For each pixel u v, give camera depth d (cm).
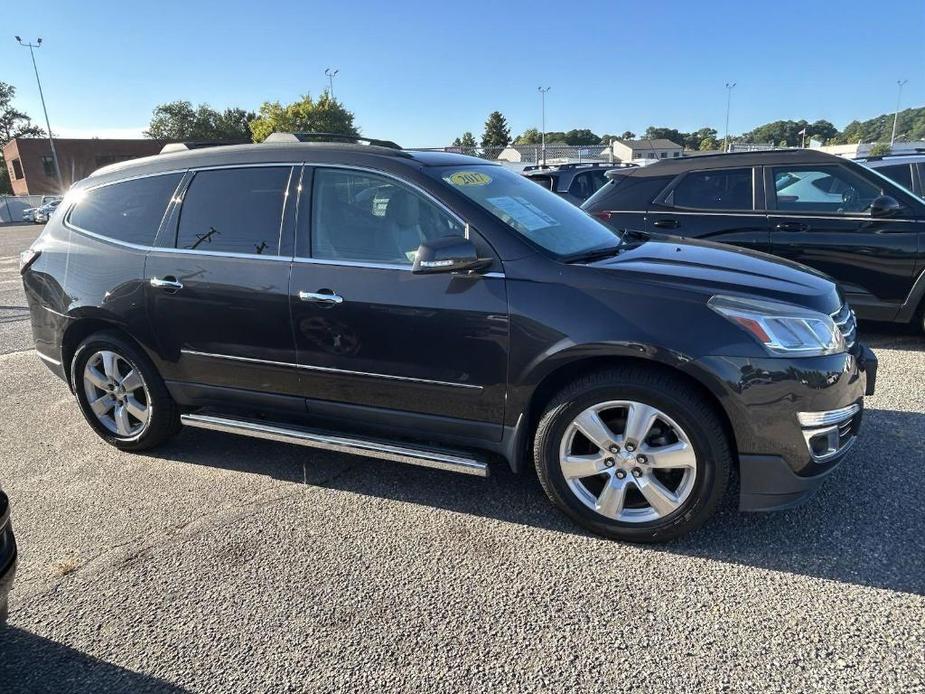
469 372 306
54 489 363
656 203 643
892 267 562
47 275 408
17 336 734
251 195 356
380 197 329
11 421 466
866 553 281
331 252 333
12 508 343
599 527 299
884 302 573
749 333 268
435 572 280
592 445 302
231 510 337
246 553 298
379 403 333
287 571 284
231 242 356
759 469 275
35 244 425
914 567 271
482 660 230
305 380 345
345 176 338
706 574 272
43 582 281
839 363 276
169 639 245
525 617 251
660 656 229
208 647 241
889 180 568
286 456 398
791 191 597
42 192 5244
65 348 411
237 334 354
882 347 580
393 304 313
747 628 240
